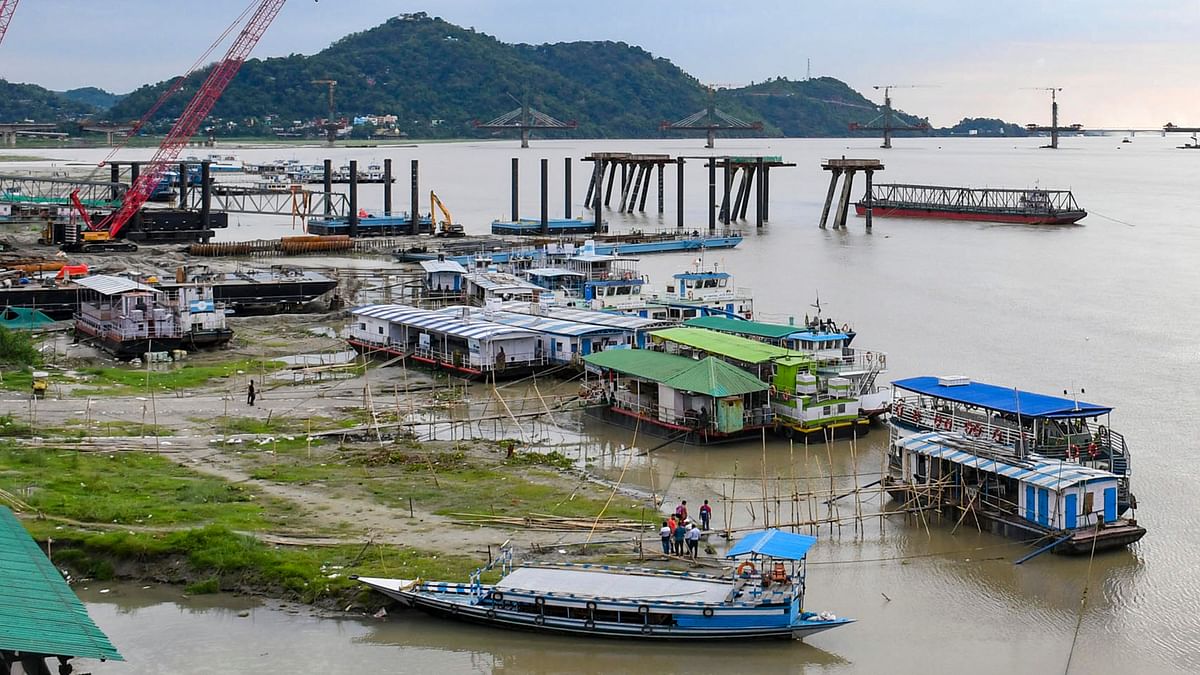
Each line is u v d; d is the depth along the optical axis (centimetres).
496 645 5744
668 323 12075
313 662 5541
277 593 6206
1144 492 8081
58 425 9275
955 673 5525
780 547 5859
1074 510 6950
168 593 6247
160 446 8756
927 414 8862
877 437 9556
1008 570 6712
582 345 11638
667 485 8256
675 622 5722
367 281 17738
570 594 5800
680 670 5538
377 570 6362
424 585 6044
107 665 5488
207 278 16050
